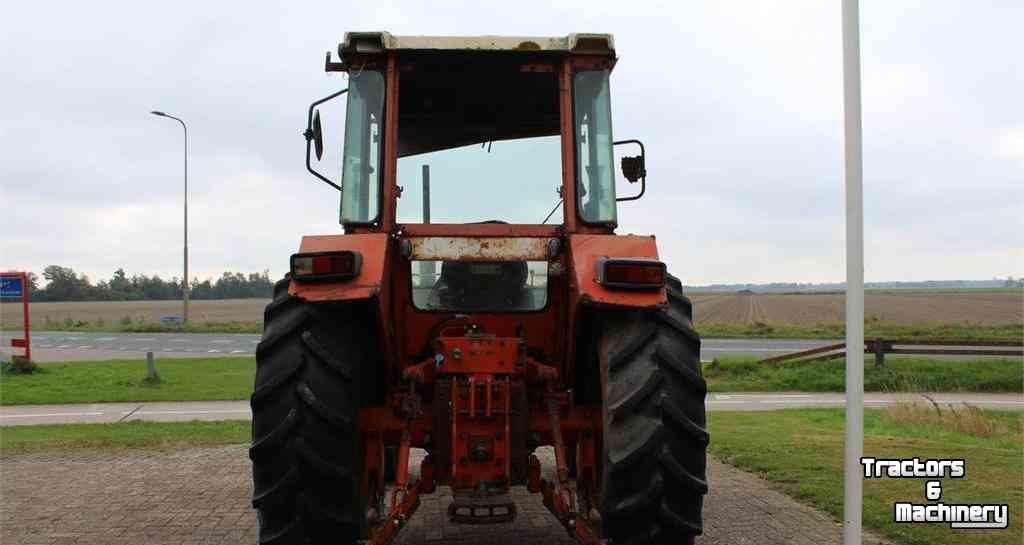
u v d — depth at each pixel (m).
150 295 121.19
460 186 5.06
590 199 4.62
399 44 4.52
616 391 3.88
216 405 14.44
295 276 3.94
